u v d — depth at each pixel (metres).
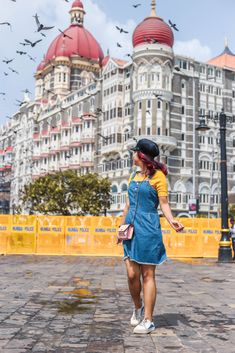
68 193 53.53
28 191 54.34
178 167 58.88
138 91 57.41
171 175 58.03
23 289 8.96
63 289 9.02
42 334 5.03
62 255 22.69
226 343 4.70
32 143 90.00
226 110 65.38
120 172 61.47
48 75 95.19
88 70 94.44
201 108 62.56
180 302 7.57
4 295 8.09
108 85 65.00
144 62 57.41
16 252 22.77
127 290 8.92
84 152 70.19
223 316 6.27
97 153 67.62
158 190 5.32
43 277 11.46
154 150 5.44
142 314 5.64
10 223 22.81
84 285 9.74
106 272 13.05
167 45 58.00
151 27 57.59
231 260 18.84
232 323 5.77
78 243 22.91
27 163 91.50
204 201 61.03
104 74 66.44
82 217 23.03
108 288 9.23
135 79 58.31
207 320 5.97
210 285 10.21
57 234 22.94
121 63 64.69
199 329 5.39
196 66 62.84
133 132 58.28
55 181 52.53
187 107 60.94
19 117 101.44
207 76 64.00
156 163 5.44
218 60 75.69
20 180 95.19
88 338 4.86
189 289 9.41
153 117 56.41
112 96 63.62
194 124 60.97
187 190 59.44
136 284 5.38
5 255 22.11
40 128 89.00
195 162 60.34
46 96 95.06
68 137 76.31
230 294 8.64
